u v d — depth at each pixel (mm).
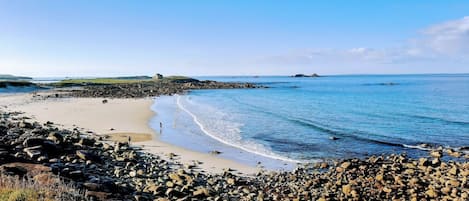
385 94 91375
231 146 27094
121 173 17531
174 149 25281
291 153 25453
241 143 28359
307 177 19312
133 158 20984
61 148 20172
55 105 53969
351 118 44844
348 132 34438
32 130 25688
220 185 17359
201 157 23266
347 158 24219
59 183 11727
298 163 22719
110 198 12453
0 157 14828
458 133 34125
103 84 128375
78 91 90562
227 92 108375
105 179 15633
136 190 14828
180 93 98812
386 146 28453
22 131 24906
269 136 31766
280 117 45188
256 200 15305
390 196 15898
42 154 17797
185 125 36875
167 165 20688
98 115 42344
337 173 20094
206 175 19156
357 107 59219
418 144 29250
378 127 37656
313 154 25344
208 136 30938
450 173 19234
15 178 11195
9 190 9758
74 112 44812
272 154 24953
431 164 21562
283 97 85062
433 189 16375
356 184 17578
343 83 188750
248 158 23641
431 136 32688
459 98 74500
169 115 45094
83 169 16984
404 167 21188
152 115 44344
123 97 76562
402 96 82875
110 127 33469
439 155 24922
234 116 45688
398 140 30781
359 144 29016
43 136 23391
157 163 20922
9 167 13016
